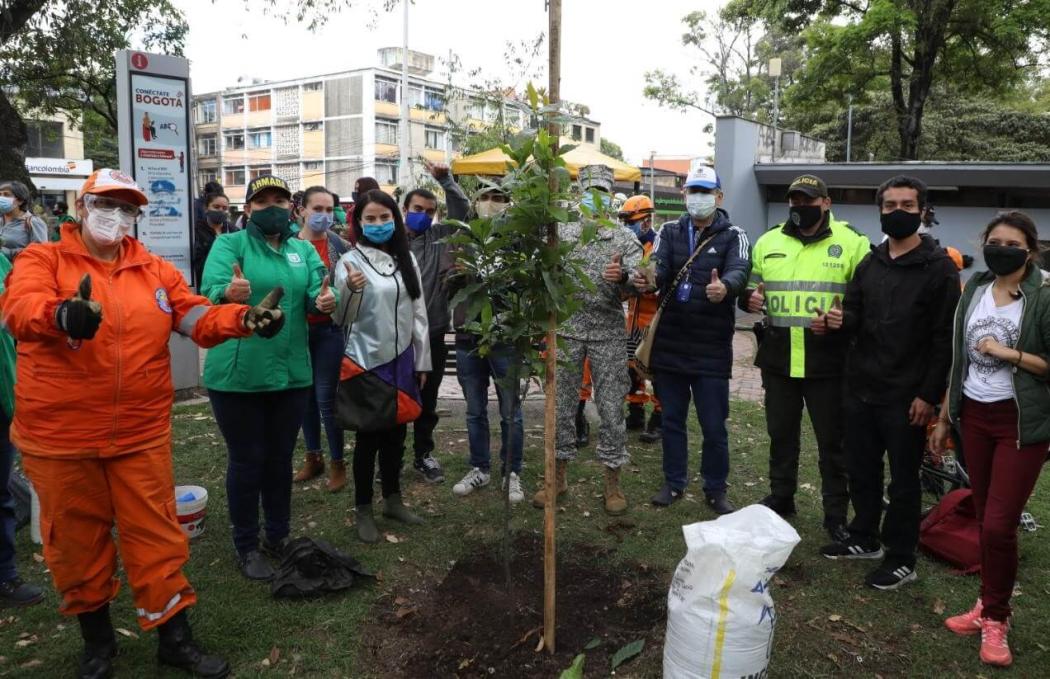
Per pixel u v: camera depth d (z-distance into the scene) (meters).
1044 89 36.09
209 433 5.85
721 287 4.08
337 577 3.52
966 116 27.38
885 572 3.70
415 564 3.83
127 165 6.50
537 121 2.87
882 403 3.65
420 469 5.14
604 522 4.44
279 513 3.80
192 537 4.03
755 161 15.12
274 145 55.59
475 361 4.79
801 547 4.16
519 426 4.74
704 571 2.60
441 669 2.94
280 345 3.50
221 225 7.64
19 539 4.04
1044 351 3.00
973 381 3.21
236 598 3.43
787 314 4.23
